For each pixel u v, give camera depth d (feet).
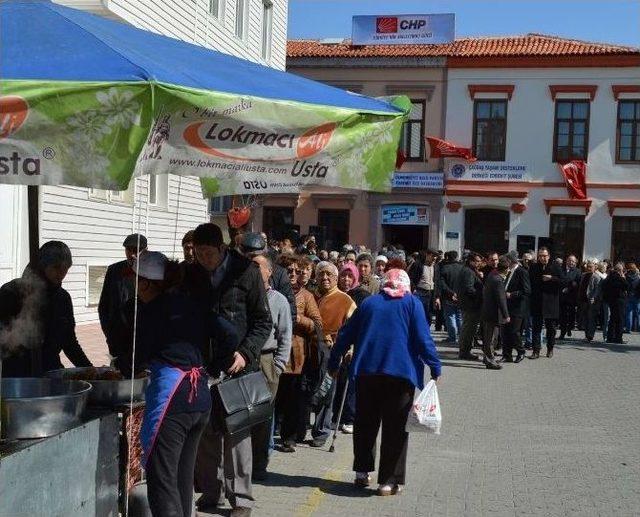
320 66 110.52
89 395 15.08
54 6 15.20
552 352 56.75
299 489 22.47
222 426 17.78
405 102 16.40
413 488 22.95
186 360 15.47
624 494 22.79
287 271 25.50
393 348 21.80
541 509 21.26
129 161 11.73
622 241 103.60
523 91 105.50
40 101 11.28
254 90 13.97
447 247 106.63
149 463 15.12
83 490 13.76
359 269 34.35
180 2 55.57
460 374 45.75
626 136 103.60
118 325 15.75
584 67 103.91
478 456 26.89
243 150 13.67
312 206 109.81
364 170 15.49
